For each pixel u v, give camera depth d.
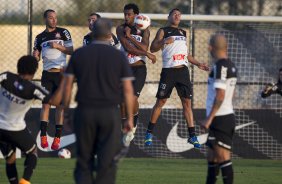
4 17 53.69
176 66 41.25
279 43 49.88
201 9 61.72
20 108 26.55
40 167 38.31
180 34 41.44
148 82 49.66
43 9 54.09
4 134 27.02
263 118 46.38
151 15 46.59
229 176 26.12
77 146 22.89
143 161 42.50
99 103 22.50
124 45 40.50
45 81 41.88
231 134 26.30
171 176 35.25
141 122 45.84
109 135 22.59
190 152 45.69
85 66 22.61
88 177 22.70
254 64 49.78
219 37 25.88
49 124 44.75
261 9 62.50
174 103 51.66
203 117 45.94
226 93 25.86
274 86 38.44
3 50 53.47
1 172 36.06
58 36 42.00
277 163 43.41
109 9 55.91
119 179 33.75
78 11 55.09
